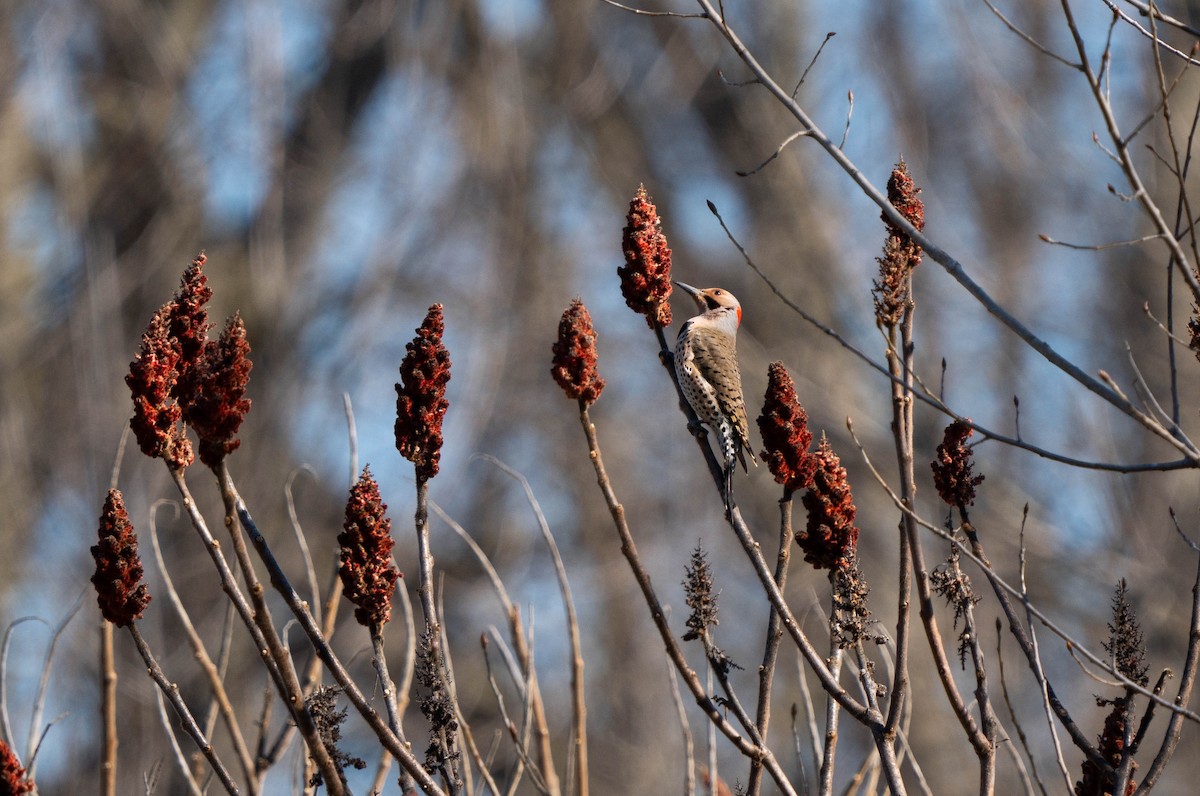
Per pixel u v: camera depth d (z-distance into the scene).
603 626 19.92
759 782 4.52
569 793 5.55
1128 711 5.04
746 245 22.91
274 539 19.28
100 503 16.98
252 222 21.11
